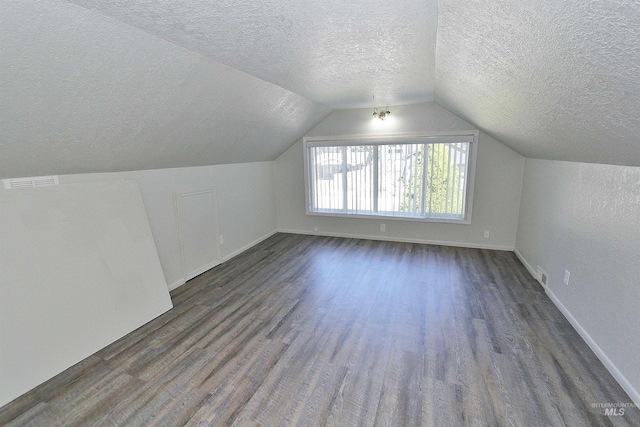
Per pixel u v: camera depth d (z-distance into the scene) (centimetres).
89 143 218
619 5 67
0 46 125
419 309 279
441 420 164
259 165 495
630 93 99
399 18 150
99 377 201
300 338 239
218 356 220
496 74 168
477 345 225
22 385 189
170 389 189
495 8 104
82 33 141
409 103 421
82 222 242
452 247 447
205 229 383
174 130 269
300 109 391
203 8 137
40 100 162
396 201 473
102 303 242
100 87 177
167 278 331
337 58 215
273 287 333
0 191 201
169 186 330
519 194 407
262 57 210
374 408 172
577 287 240
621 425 157
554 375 193
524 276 343
